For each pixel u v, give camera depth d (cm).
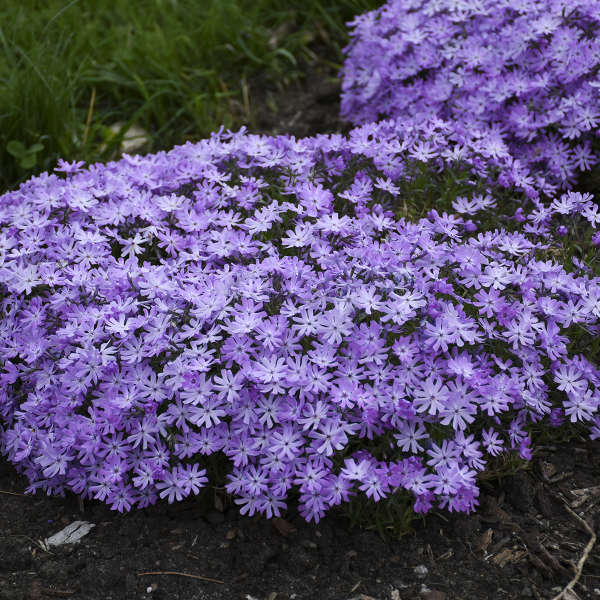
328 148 101
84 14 135
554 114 104
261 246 91
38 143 114
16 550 83
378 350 82
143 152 122
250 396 82
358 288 85
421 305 83
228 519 85
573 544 82
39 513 86
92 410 84
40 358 87
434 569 81
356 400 80
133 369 84
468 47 110
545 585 80
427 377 83
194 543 83
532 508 85
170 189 99
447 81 110
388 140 103
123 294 87
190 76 128
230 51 134
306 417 81
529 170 105
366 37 118
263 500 82
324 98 128
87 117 124
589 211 95
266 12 141
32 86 114
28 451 85
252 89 131
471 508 82
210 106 127
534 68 106
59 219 96
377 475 80
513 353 86
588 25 105
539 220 97
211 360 83
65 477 86
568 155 105
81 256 91
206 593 80
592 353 89
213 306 84
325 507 81
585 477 86
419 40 112
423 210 102
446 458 81
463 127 107
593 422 88
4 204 98
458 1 112
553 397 88
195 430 84
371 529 83
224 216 93
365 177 99
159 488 82
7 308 92
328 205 93
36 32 127
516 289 89
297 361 82
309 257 90
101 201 98
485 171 101
